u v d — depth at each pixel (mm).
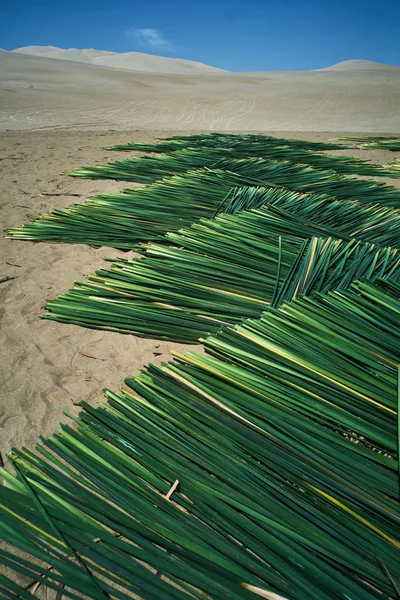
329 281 2861
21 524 1418
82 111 14992
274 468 1604
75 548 1357
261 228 3615
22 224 4316
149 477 1587
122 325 2621
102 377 2316
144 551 1346
